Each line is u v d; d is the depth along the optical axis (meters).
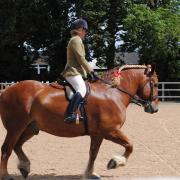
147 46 40.75
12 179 9.28
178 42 41.00
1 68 43.75
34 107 9.23
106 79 9.71
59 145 14.02
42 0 41.34
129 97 9.80
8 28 39.75
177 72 41.53
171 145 14.02
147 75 9.99
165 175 9.88
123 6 42.06
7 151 9.31
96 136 9.55
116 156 9.19
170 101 38.31
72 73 9.27
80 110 9.20
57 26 41.44
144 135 16.30
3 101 9.39
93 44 41.72
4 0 39.62
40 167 10.88
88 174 9.58
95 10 41.69
